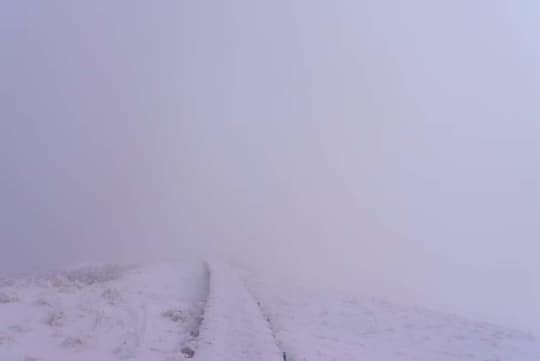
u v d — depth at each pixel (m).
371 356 13.30
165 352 12.01
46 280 20.06
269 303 20.06
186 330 14.28
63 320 13.48
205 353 11.29
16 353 10.67
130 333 13.16
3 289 16.66
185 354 11.75
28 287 17.92
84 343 12.01
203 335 12.85
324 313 18.88
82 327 13.30
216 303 16.98
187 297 20.25
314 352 12.78
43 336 12.16
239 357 11.19
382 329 16.89
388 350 14.22
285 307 19.53
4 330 11.97
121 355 11.56
